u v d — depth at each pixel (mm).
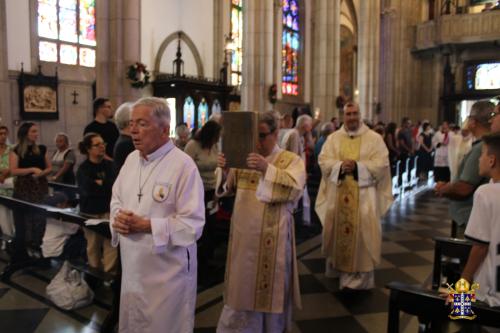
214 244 5633
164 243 2322
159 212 2418
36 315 3992
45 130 14812
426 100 24406
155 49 17781
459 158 9641
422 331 2926
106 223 3838
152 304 2418
